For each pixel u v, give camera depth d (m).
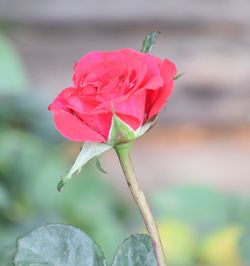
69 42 2.67
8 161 1.88
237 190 2.76
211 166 2.81
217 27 2.69
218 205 1.62
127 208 2.20
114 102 0.82
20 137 2.02
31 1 2.62
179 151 2.84
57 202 1.89
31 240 0.86
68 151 2.20
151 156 2.83
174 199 1.65
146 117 0.84
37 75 2.68
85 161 0.83
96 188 2.00
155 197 1.67
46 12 2.63
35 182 1.88
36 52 2.67
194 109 2.79
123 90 0.83
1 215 1.68
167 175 2.80
